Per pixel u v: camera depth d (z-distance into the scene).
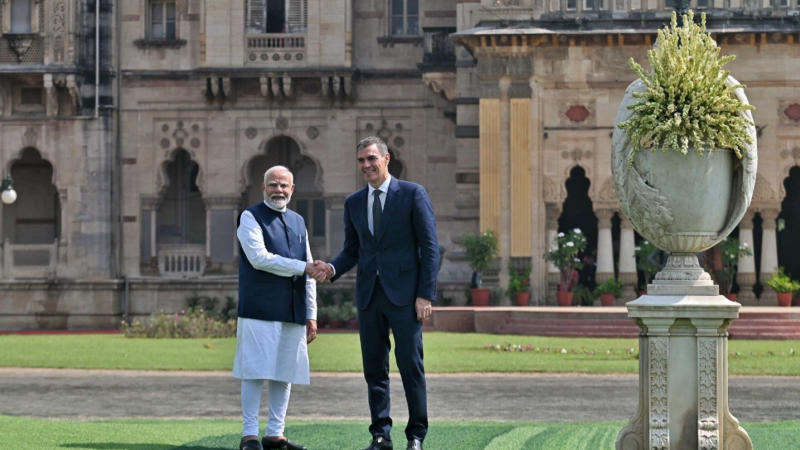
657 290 8.33
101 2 41.12
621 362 22.23
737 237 38.56
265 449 10.28
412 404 9.74
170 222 42.72
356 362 22.48
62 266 40.66
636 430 8.36
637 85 8.45
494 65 35.75
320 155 41.38
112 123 41.19
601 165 35.69
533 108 35.69
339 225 41.28
